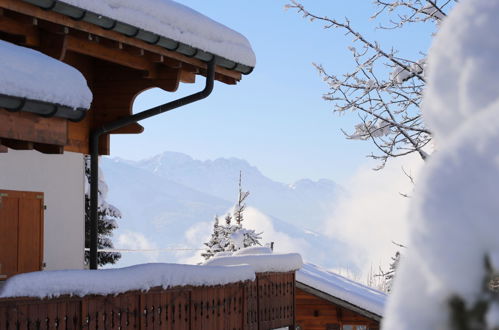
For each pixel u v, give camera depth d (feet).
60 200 41.86
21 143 26.71
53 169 41.32
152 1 36.06
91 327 30.17
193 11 39.96
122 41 35.58
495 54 4.48
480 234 3.90
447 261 3.96
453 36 4.67
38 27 32.94
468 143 4.06
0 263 36.42
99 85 43.34
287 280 51.08
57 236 41.45
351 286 75.41
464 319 3.99
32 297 26.73
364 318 77.20
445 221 3.98
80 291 29.19
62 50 33.06
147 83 42.68
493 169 3.92
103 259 85.51
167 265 35.53
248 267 43.88
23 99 25.23
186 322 37.60
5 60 25.23
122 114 42.93
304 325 78.64
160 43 36.88
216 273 39.88
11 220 37.50
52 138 27.35
